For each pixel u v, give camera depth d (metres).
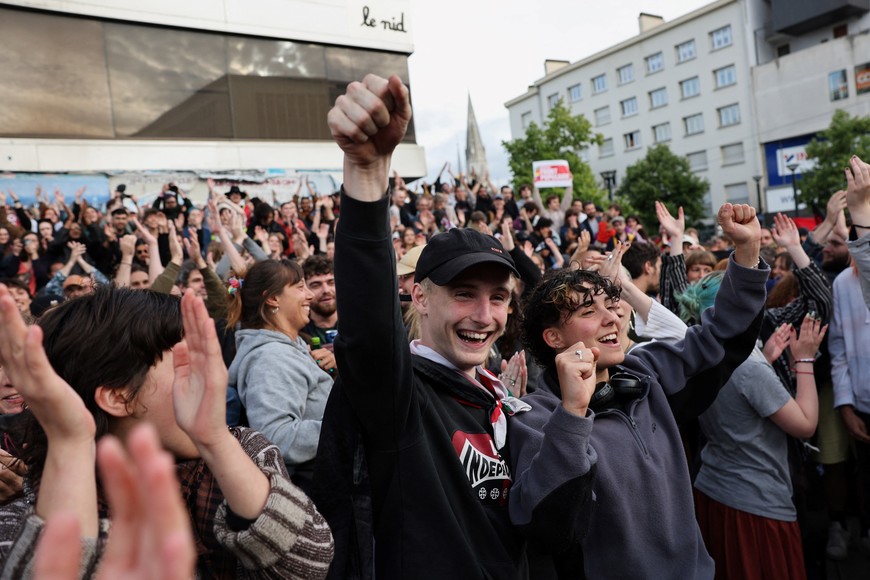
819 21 42.66
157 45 12.30
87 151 11.31
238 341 2.39
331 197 11.77
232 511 1.04
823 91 41.69
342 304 1.30
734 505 2.51
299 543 1.07
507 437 1.65
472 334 1.59
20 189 10.66
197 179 12.45
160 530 0.42
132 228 8.39
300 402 2.18
